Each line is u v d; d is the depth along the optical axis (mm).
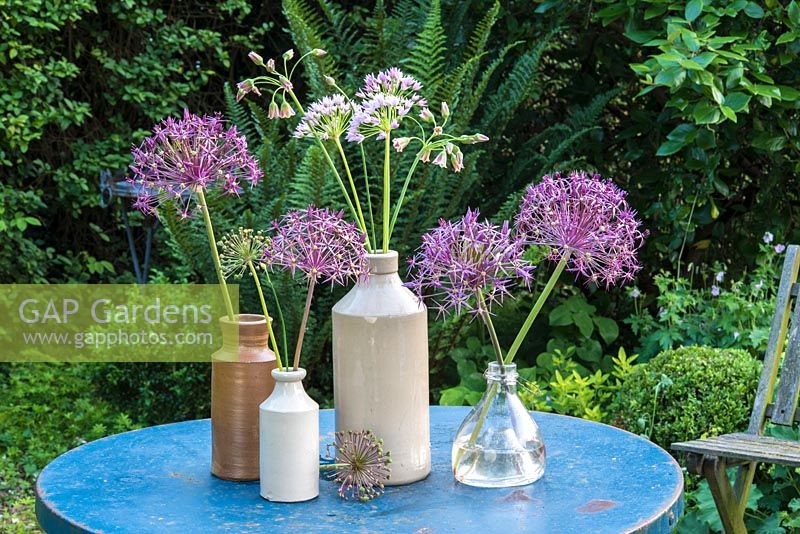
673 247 4402
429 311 4145
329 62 4316
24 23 5625
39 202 5762
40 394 4957
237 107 4535
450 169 4230
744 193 4703
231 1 6145
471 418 1845
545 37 4414
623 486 1806
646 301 4754
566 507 1692
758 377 3275
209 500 1750
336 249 1749
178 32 6117
